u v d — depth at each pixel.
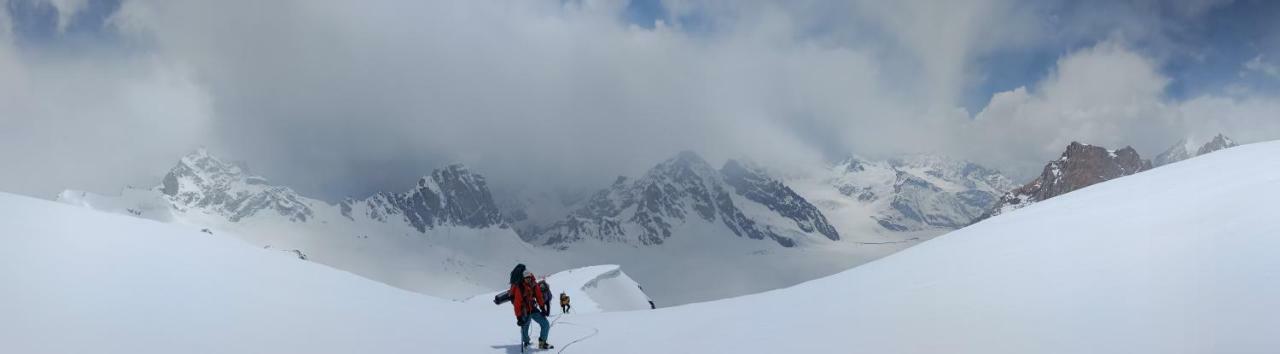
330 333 12.85
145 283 12.97
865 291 16.45
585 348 13.80
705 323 15.95
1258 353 6.29
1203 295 8.50
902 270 18.98
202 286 14.17
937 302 12.30
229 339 10.72
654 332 15.45
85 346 8.83
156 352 9.22
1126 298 9.33
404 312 19.02
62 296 10.80
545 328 13.81
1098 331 8.20
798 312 15.10
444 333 15.77
